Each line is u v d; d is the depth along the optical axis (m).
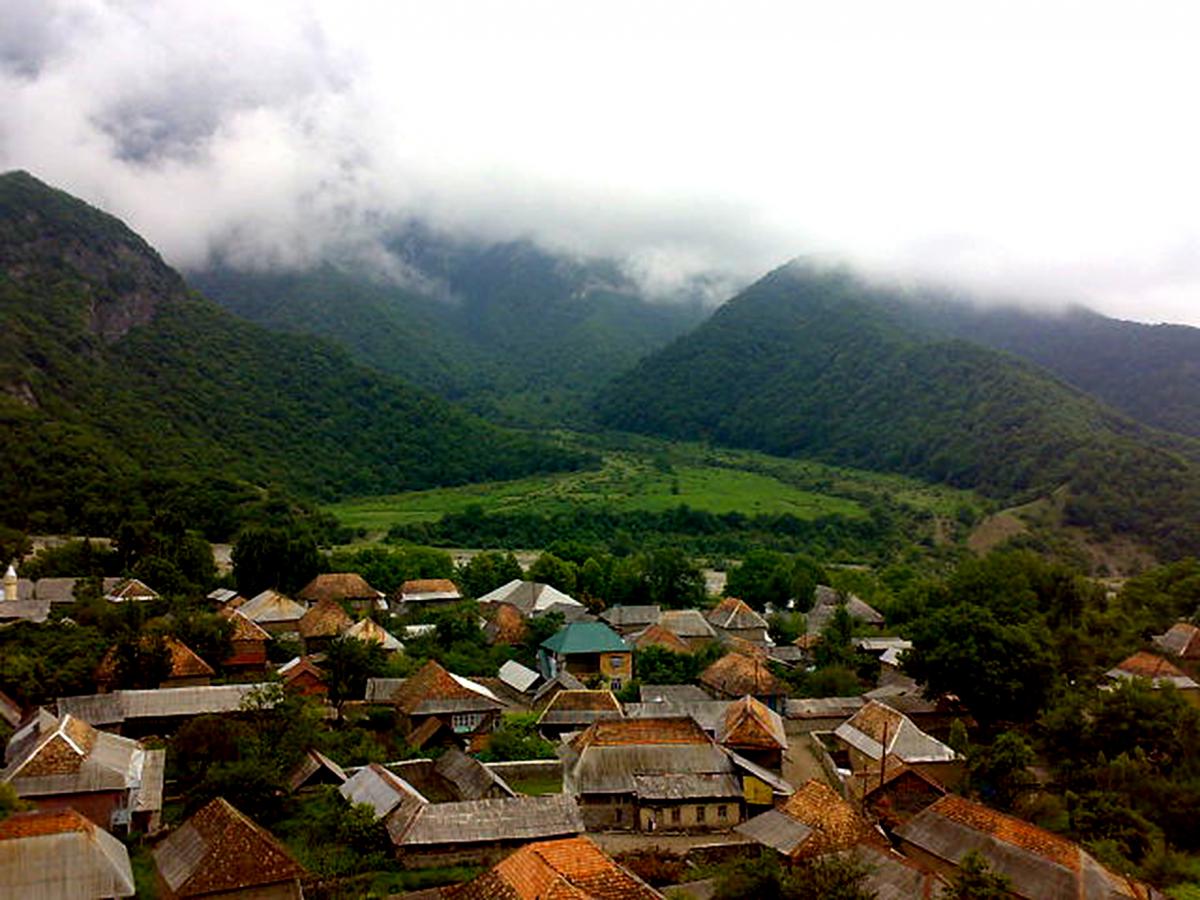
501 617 117.69
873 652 110.75
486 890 38.00
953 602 103.56
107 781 54.28
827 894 42.22
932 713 82.94
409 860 52.06
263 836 45.16
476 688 83.00
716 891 46.88
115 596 106.94
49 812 43.94
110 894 41.41
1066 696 73.75
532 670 101.00
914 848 50.00
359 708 83.38
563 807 55.38
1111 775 60.91
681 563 147.38
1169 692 69.81
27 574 117.38
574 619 122.38
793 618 130.75
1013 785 62.91
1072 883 43.62
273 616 111.62
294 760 64.56
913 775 62.84
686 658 101.56
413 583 136.00
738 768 63.56
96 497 147.62
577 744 66.94
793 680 99.62
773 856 48.34
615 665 102.31
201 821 46.72
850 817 51.47
